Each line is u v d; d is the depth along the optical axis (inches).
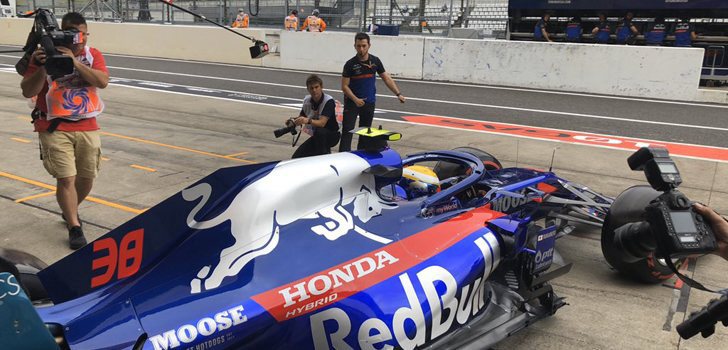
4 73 662.5
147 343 77.9
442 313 109.2
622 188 249.3
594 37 644.7
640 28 638.5
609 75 558.9
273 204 98.3
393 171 121.8
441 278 109.6
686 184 256.5
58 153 173.8
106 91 541.6
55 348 69.0
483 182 153.8
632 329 137.1
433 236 117.3
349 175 113.7
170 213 93.0
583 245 189.3
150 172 269.3
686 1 593.9
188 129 375.2
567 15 677.3
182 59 899.4
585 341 131.8
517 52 605.6
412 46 671.8
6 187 242.8
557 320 141.3
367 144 123.2
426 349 109.2
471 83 637.9
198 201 93.8
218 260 90.9
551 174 171.3
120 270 92.6
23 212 213.2
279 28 942.4
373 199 118.4
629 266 155.1
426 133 364.5
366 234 110.2
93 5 1088.2
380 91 560.7
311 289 93.8
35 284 114.8
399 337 100.6
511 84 614.9
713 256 178.9
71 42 162.1
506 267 134.9
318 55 754.8
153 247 91.6
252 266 92.6
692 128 393.7
